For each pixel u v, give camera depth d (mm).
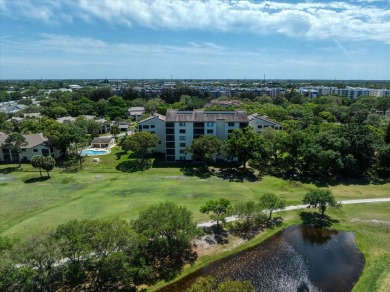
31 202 54344
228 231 44625
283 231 45438
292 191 60469
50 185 63562
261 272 35875
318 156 67188
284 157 78625
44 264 28688
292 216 49656
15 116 140125
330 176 69375
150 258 37938
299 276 35125
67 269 30031
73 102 169125
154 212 37031
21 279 26234
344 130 72938
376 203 54156
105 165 78375
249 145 70562
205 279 26062
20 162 80312
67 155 86250
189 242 37906
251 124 98375
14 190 60438
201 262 37531
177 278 34594
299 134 73562
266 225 46719
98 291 32125
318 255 39344
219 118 82750
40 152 81750
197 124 81938
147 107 160125
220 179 68188
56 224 45156
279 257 38906
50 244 28734
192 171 74188
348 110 141625
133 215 48500
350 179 67562
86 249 29359
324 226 46531
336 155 66625
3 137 85250
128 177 69438
